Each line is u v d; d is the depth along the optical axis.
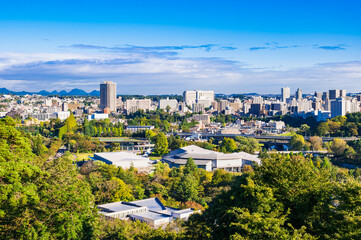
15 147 125.56
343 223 74.44
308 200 84.69
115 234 104.25
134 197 198.88
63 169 110.50
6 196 80.75
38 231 80.50
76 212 88.56
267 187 87.06
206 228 91.56
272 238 70.56
